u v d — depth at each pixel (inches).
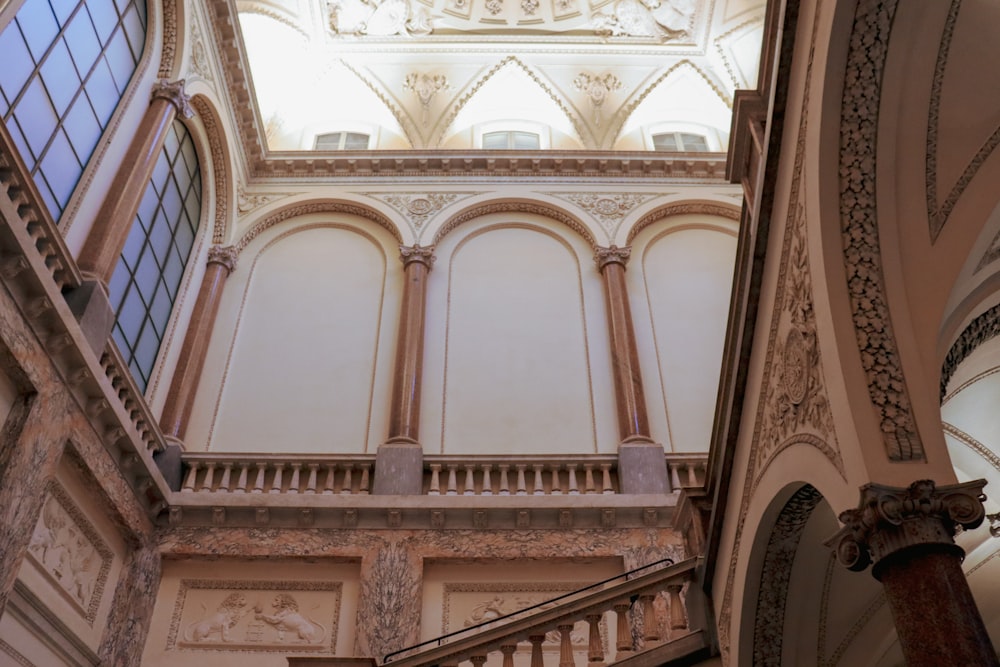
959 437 290.8
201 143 519.5
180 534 407.5
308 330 511.2
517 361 499.8
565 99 651.5
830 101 189.3
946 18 186.2
